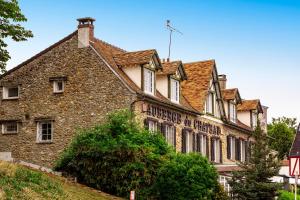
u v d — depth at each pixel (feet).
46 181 97.19
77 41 133.18
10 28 122.42
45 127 135.23
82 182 118.01
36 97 136.26
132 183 112.88
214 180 112.27
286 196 146.82
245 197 132.26
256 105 178.70
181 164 110.42
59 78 133.69
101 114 127.75
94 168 116.88
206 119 152.15
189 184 109.19
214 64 155.02
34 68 137.49
